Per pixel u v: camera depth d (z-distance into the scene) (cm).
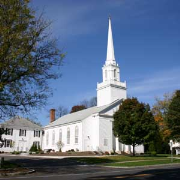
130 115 4153
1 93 2012
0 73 1911
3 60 1878
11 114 2148
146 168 2436
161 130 5775
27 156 4297
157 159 3525
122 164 2761
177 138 4641
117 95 5447
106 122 5081
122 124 4141
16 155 4722
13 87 2014
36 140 6875
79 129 5225
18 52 1878
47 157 3928
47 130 6725
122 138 4116
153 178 1614
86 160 3195
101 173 1962
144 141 4103
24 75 2058
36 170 2184
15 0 1944
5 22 1934
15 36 1886
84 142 5075
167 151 5941
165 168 2411
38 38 2086
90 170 2219
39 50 2112
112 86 5409
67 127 5725
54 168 2383
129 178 1611
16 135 6506
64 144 5734
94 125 5088
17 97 2041
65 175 1831
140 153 5084
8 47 1894
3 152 5697
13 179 1588
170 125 4766
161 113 6050
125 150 5159
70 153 4566
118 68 5584
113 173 1950
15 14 1923
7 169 2041
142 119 4078
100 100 5616
